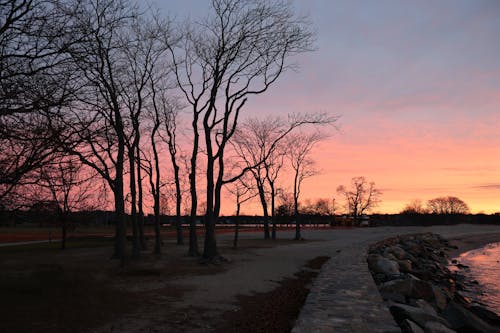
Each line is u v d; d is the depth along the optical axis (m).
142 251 30.89
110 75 19.88
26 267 20.14
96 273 18.05
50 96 9.11
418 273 24.45
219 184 24.66
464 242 65.88
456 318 12.08
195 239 27.19
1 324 9.64
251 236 55.38
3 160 8.78
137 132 25.53
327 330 7.58
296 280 17.28
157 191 29.42
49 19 9.52
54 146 9.14
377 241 38.81
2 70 8.85
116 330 9.48
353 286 12.61
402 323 9.08
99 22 19.47
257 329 9.66
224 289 14.93
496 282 25.92
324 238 50.75
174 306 12.03
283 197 66.56
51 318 10.34
